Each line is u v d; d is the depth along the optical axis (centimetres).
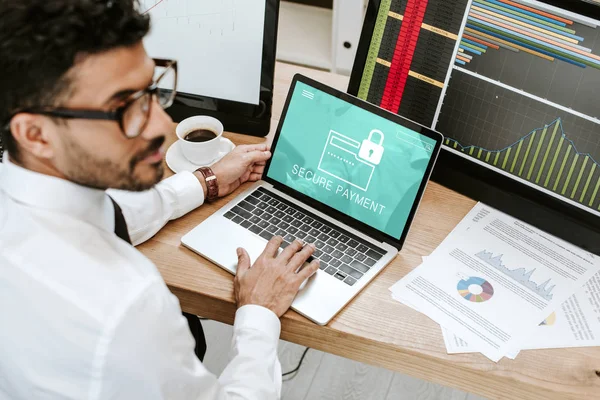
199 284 113
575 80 114
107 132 77
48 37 67
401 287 113
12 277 77
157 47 139
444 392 194
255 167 132
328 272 114
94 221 90
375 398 193
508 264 118
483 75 123
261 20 131
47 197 83
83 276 78
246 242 119
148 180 88
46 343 76
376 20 129
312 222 123
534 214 126
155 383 79
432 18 124
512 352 103
